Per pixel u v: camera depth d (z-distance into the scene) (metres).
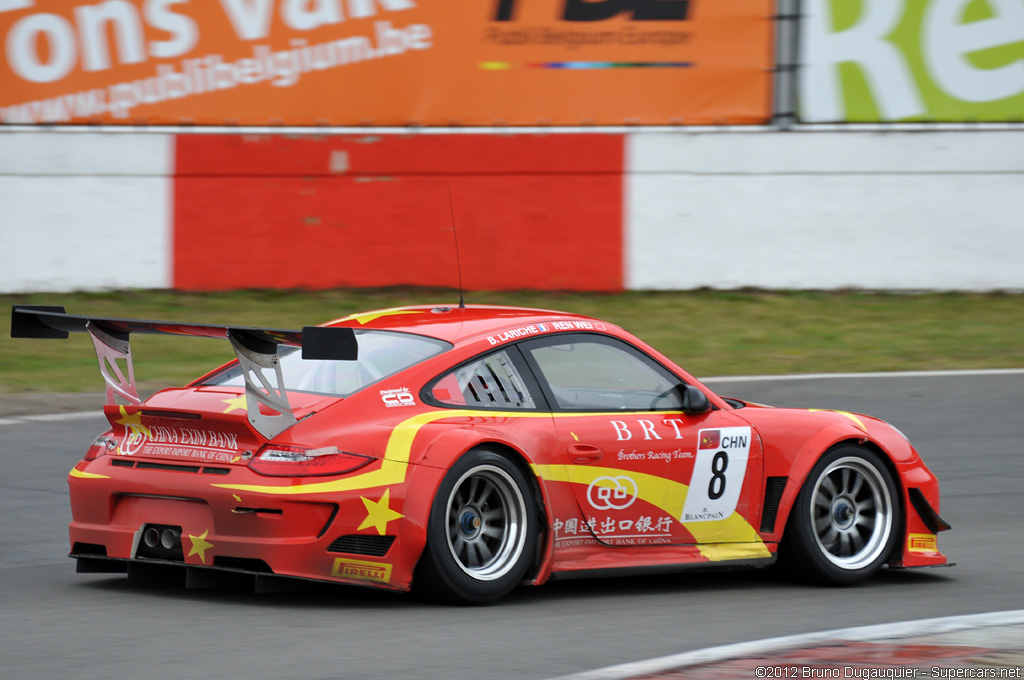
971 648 15.70
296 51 64.44
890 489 21.88
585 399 20.03
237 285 63.19
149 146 62.56
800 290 65.88
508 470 18.45
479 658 15.22
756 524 21.12
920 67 67.00
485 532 18.61
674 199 64.75
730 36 66.12
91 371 48.59
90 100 64.00
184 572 19.25
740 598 20.02
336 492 17.14
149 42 64.12
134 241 62.72
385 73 64.69
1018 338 57.91
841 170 66.00
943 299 65.88
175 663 14.73
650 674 14.26
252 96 64.38
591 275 64.44
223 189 63.00
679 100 66.00
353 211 63.78
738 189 65.31
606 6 65.56
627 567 19.56
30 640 15.93
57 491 28.48
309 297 62.59
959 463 34.41
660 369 21.17
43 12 63.78
